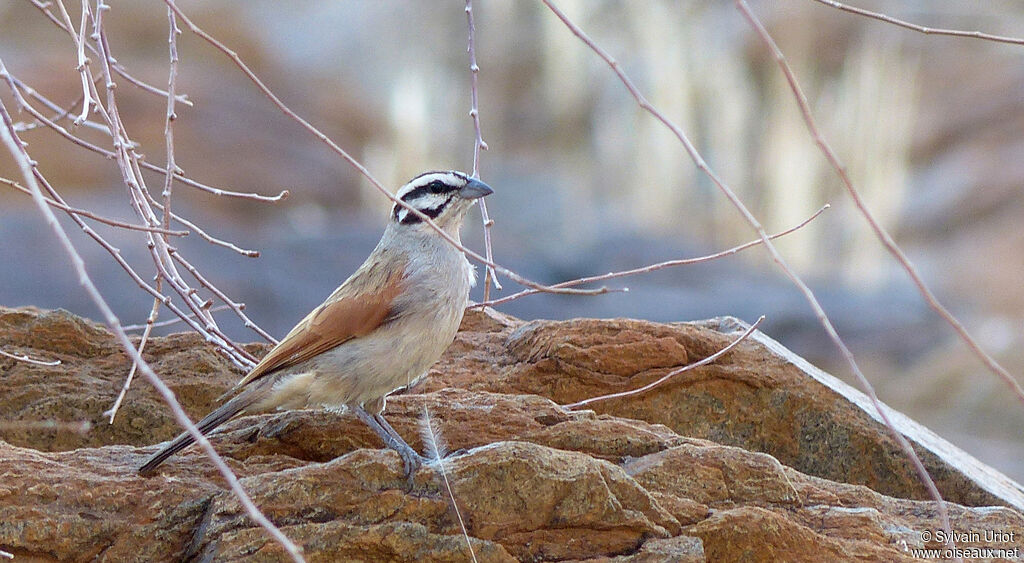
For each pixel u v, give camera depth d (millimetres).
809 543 5703
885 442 7715
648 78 28812
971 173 28312
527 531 5477
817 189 26219
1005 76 31062
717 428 7871
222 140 27078
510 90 35594
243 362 7496
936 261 25719
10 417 7160
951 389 19234
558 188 28688
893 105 26828
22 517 5383
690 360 7988
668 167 27516
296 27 37844
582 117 32562
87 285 4102
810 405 7840
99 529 5449
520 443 5609
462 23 37812
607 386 7824
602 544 5484
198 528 5496
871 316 21906
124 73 7496
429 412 6664
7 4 29875
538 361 7938
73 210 6406
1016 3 33594
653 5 28859
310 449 6422
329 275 20141
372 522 5379
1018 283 24000
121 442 7227
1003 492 7793
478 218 25312
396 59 36219
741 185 26562
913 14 32906
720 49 29375
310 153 28453
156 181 23953
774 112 27828
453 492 5461
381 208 26719
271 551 5227
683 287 22406
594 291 5664
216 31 32438
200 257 19438
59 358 7625
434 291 6516
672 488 5988
